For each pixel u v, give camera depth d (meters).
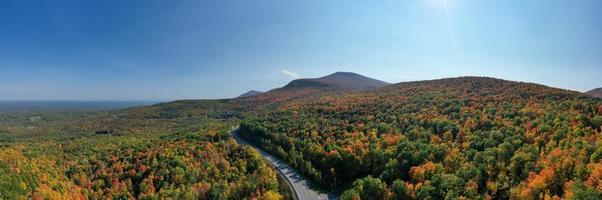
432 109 158.75
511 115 129.12
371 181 105.38
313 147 138.38
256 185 116.50
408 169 111.50
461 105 156.75
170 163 132.88
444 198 89.81
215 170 128.25
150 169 130.25
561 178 82.06
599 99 135.38
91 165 143.38
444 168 103.56
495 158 99.62
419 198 95.94
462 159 105.62
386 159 118.31
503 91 174.50
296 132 160.00
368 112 174.38
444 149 112.00
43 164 131.00
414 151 114.81
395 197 100.00
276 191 114.31
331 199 114.06
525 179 89.00
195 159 137.25
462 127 125.81
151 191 116.38
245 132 188.38
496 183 91.00
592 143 89.69
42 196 105.75
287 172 134.12
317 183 124.06
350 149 127.62
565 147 92.94
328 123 166.25
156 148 154.62
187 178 124.00
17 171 112.50
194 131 198.12
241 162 135.88
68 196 111.31
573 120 109.31
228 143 158.50
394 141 126.88
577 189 72.94
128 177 129.25
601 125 104.25
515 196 84.38
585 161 83.69
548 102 139.38
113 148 170.00
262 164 134.25
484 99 159.62
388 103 186.88
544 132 105.44
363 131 146.62
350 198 101.69
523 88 174.25
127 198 114.88
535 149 97.00
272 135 165.25
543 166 87.75
